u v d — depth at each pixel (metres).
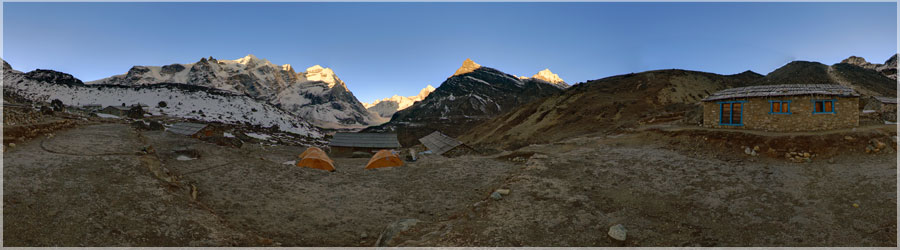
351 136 37.56
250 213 13.59
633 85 87.00
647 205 12.62
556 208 12.33
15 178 10.96
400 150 36.00
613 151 22.47
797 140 18.56
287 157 28.69
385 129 165.25
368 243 11.42
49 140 18.84
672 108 50.12
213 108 145.75
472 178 20.09
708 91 83.12
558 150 24.69
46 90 145.88
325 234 12.12
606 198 13.45
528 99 192.25
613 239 9.69
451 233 10.23
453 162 24.66
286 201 15.31
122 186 11.79
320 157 22.81
